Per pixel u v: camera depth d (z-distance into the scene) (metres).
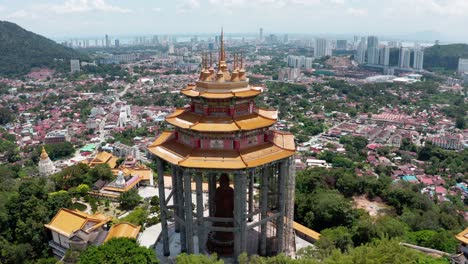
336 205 121.12
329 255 87.56
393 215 143.50
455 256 99.69
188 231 89.81
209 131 85.81
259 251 98.81
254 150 89.88
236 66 94.62
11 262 113.25
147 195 160.12
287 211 99.94
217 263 79.06
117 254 87.19
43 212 122.44
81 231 112.12
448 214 143.00
